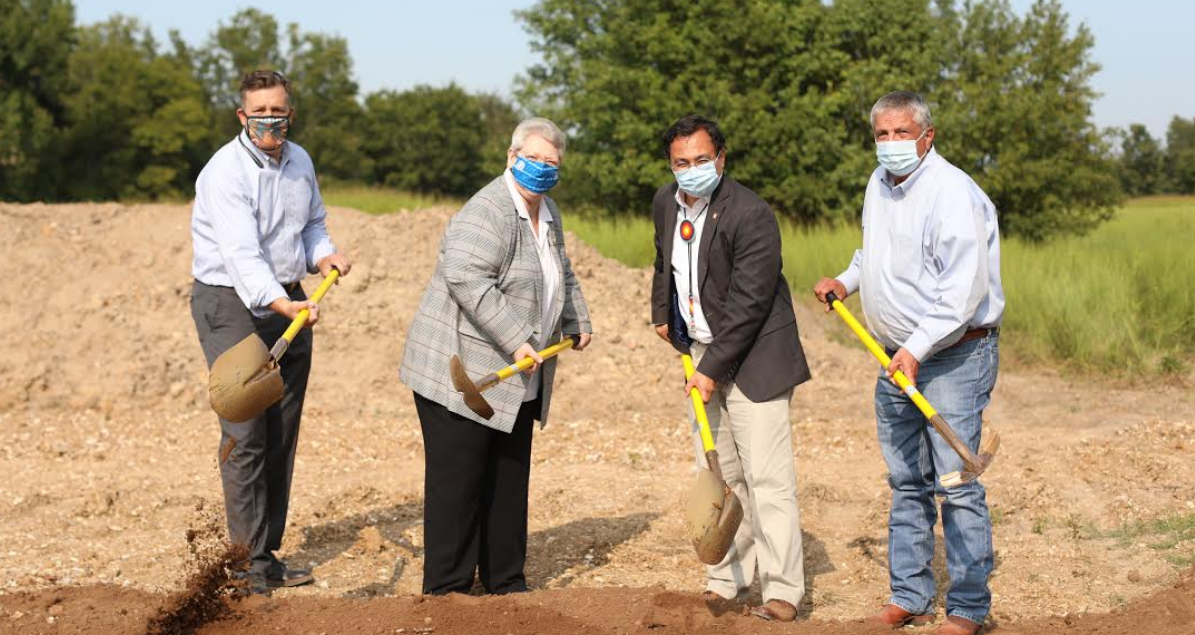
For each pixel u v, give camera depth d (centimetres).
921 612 450
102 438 842
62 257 1127
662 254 467
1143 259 1328
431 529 474
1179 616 441
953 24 2536
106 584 488
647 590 461
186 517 640
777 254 439
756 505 454
